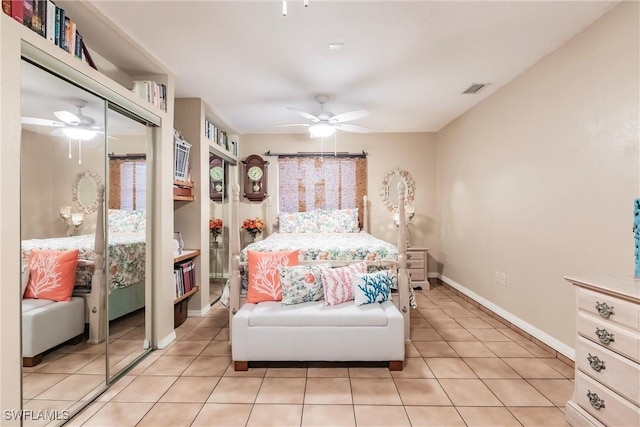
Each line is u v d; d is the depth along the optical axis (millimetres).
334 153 5453
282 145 5480
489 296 3750
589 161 2316
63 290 1915
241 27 2271
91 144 2078
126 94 2346
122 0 1956
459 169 4562
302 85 3357
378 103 3969
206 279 3938
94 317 2150
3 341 1438
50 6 1720
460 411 1943
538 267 2879
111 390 2182
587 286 1686
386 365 2547
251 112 4289
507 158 3350
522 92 3084
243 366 2461
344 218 5078
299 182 5473
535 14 2154
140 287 2707
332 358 2467
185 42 2475
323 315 2471
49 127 1756
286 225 5043
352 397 2098
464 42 2508
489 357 2660
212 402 2043
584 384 1724
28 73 1622
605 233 2189
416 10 2088
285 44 2510
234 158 5207
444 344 2928
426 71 3033
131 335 2607
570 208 2500
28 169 1642
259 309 2568
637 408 1422
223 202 4793
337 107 4098
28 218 1662
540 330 2869
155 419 1872
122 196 2445
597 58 2234
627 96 2025
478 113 3979
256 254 2900
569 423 1815
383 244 3406
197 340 3047
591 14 2172
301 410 1959
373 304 2660
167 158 2930
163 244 2854
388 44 2525
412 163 5469
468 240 4285
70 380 1970
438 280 5395
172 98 3016
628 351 1466
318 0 1976
